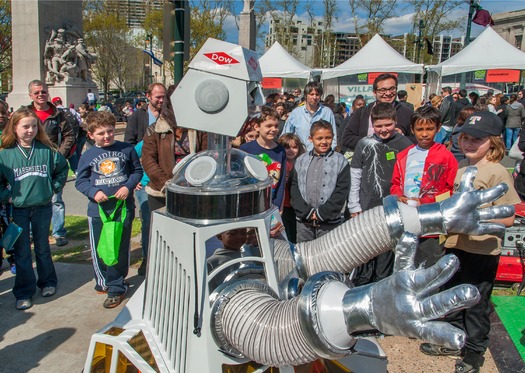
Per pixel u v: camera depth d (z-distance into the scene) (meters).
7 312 3.89
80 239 5.82
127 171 3.94
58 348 3.36
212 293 1.62
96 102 18.97
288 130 5.91
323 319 1.38
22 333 3.56
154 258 1.83
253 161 1.77
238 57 1.61
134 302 2.06
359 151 3.84
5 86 40.66
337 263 1.86
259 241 1.69
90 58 19.28
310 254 1.91
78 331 3.59
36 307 3.98
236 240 1.76
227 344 1.61
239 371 1.71
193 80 1.63
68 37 18.28
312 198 3.77
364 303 1.31
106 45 39.12
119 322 2.00
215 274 1.62
